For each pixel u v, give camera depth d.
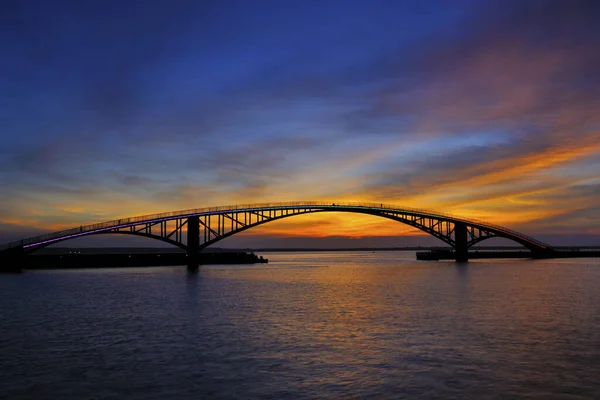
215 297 60.84
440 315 45.22
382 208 151.25
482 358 29.20
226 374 26.48
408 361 28.64
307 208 142.38
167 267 137.12
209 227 136.62
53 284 79.25
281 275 107.56
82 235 122.56
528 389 23.89
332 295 63.44
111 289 70.94
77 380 25.64
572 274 103.38
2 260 121.31
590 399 22.61
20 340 34.72
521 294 63.28
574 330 37.53
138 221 127.62
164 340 34.53
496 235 181.25
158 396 23.33
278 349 31.66
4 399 22.97
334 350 31.33
